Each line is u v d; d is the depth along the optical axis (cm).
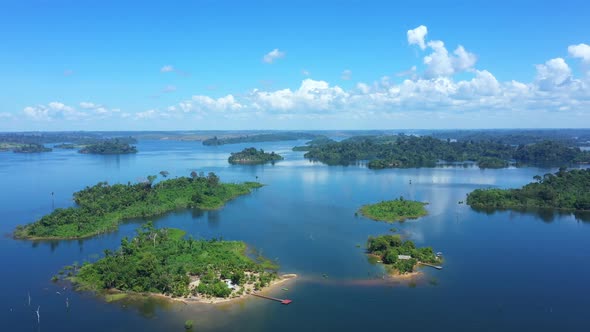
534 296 11262
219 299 11038
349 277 12412
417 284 11962
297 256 14162
